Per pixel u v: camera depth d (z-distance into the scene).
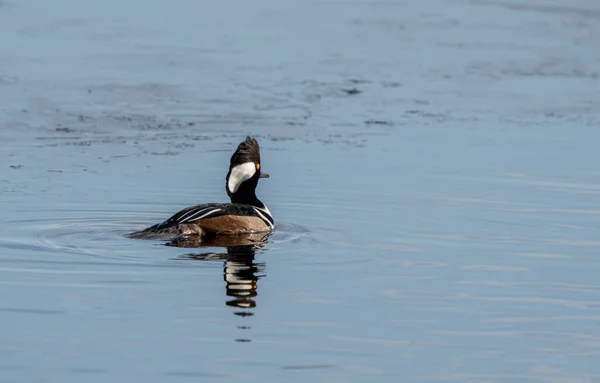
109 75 24.47
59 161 18.11
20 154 18.48
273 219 14.61
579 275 12.16
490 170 17.78
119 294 11.00
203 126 20.91
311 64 26.19
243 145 14.53
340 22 30.80
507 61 26.95
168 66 25.53
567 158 18.69
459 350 9.74
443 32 29.78
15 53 26.08
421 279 11.90
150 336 9.83
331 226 14.30
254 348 9.62
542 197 16.08
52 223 14.15
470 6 33.19
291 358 9.41
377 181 16.97
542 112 22.59
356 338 9.95
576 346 9.90
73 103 22.12
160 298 10.90
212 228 13.46
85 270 11.80
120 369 9.08
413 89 24.33
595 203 15.73
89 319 10.24
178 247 12.89
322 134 20.45
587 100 23.59
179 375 8.98
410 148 19.42
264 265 12.25
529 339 10.05
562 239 13.80
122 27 29.23
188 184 16.73
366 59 26.83
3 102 21.91
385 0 33.88
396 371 9.20
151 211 15.05
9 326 10.02
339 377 9.04
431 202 15.72
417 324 10.38
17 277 11.52
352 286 11.54
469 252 13.12
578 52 27.94
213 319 10.31
